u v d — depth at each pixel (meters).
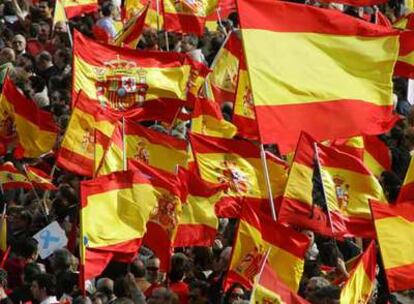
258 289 33.94
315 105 39.12
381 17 58.16
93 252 39.03
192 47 58.44
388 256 37.69
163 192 40.31
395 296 40.72
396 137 52.06
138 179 39.75
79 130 45.12
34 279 38.97
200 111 47.03
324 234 40.28
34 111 47.34
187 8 57.91
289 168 41.09
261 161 43.03
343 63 39.31
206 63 57.97
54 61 58.28
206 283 40.31
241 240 39.03
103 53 46.22
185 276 41.88
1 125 47.44
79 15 63.66
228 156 44.59
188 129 50.09
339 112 39.25
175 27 57.97
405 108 58.62
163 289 37.75
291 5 39.03
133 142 44.22
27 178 46.59
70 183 46.69
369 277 37.59
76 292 39.91
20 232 44.84
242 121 46.44
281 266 38.81
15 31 64.50
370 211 38.41
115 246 39.25
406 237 37.78
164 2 57.75
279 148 39.12
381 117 39.41
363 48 39.31
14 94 47.25
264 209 44.41
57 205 45.31
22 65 57.16
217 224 42.72
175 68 46.91
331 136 39.25
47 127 47.44
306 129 39.09
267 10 38.97
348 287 37.03
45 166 50.06
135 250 39.47
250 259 38.97
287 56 39.06
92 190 39.09
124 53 46.59
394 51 39.41
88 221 38.97
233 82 51.22
